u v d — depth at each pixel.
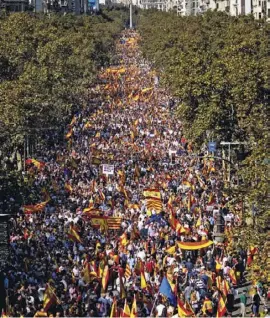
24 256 152.50
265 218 132.75
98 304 127.75
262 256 128.25
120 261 152.25
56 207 197.38
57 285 135.50
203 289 136.25
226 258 151.25
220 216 173.75
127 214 189.25
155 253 155.50
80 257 154.38
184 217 182.88
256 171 138.88
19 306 124.12
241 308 135.88
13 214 177.12
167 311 125.44
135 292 132.25
